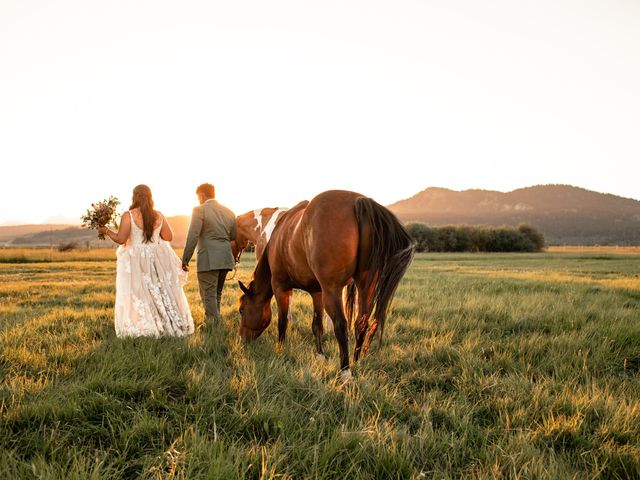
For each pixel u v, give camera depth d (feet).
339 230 12.84
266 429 9.12
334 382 11.69
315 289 15.47
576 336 17.24
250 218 24.07
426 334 17.94
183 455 7.71
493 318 21.29
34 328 17.53
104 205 16.56
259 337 18.38
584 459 8.44
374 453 8.28
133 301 16.62
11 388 10.66
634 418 9.73
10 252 91.76
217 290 22.04
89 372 12.09
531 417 10.12
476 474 7.86
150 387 11.03
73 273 54.49
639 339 16.83
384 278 12.40
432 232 255.09
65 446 8.50
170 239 18.52
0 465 7.46
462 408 10.55
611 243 646.33
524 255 186.39
